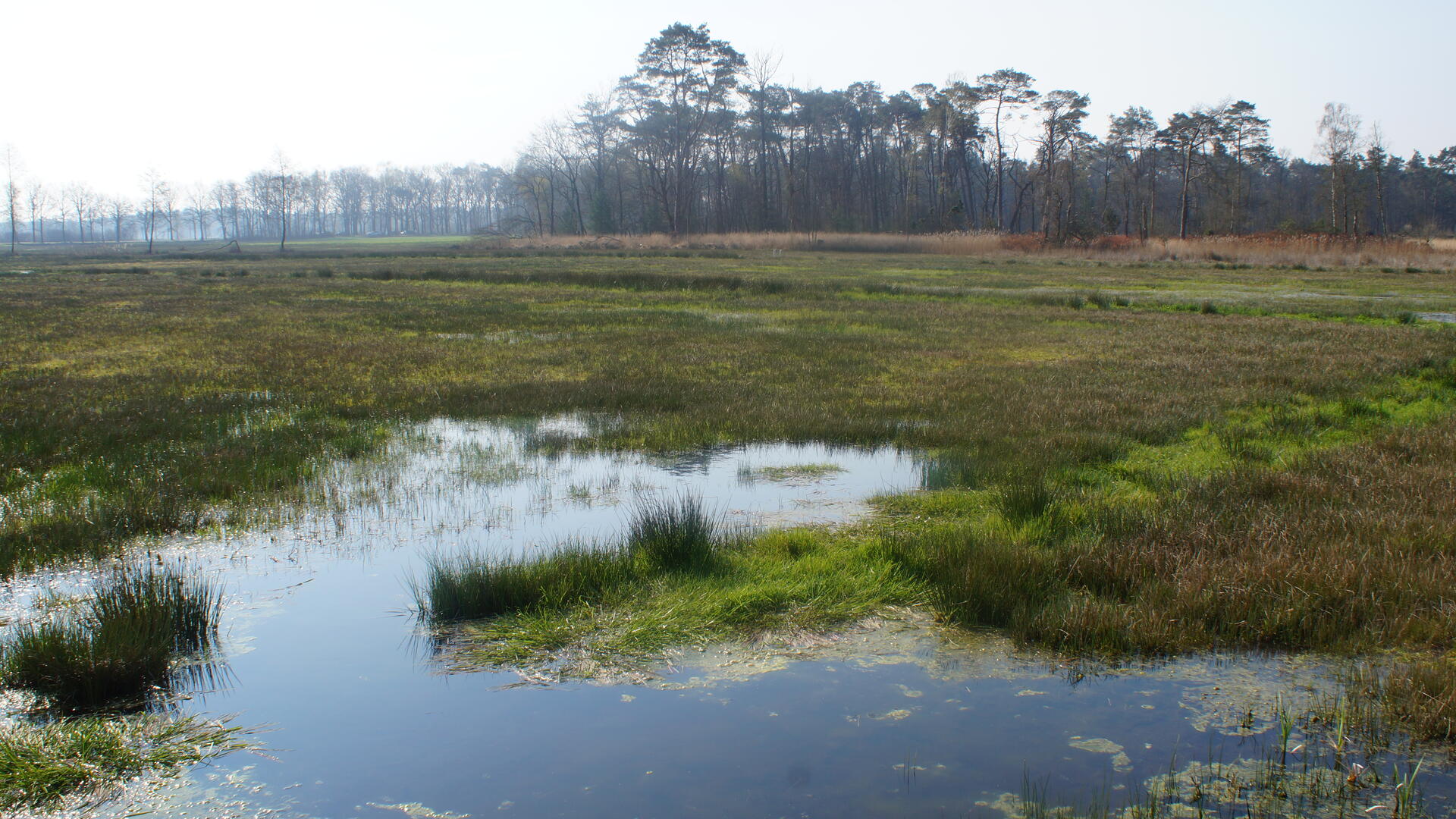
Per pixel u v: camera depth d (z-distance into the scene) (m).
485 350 17.55
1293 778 3.67
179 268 53.41
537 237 85.50
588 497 8.11
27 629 5.12
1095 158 91.25
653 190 89.44
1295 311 25.09
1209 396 12.33
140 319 23.77
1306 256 48.75
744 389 13.15
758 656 4.89
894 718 4.22
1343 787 3.60
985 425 10.57
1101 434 9.91
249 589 5.92
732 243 69.94
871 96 92.75
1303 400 12.14
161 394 13.05
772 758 3.88
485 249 73.19
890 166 103.19
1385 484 7.44
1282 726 3.98
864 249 67.12
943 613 5.33
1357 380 13.70
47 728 4.12
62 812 3.54
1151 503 7.34
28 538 6.60
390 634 5.21
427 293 32.31
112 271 48.88
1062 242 66.50
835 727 4.14
